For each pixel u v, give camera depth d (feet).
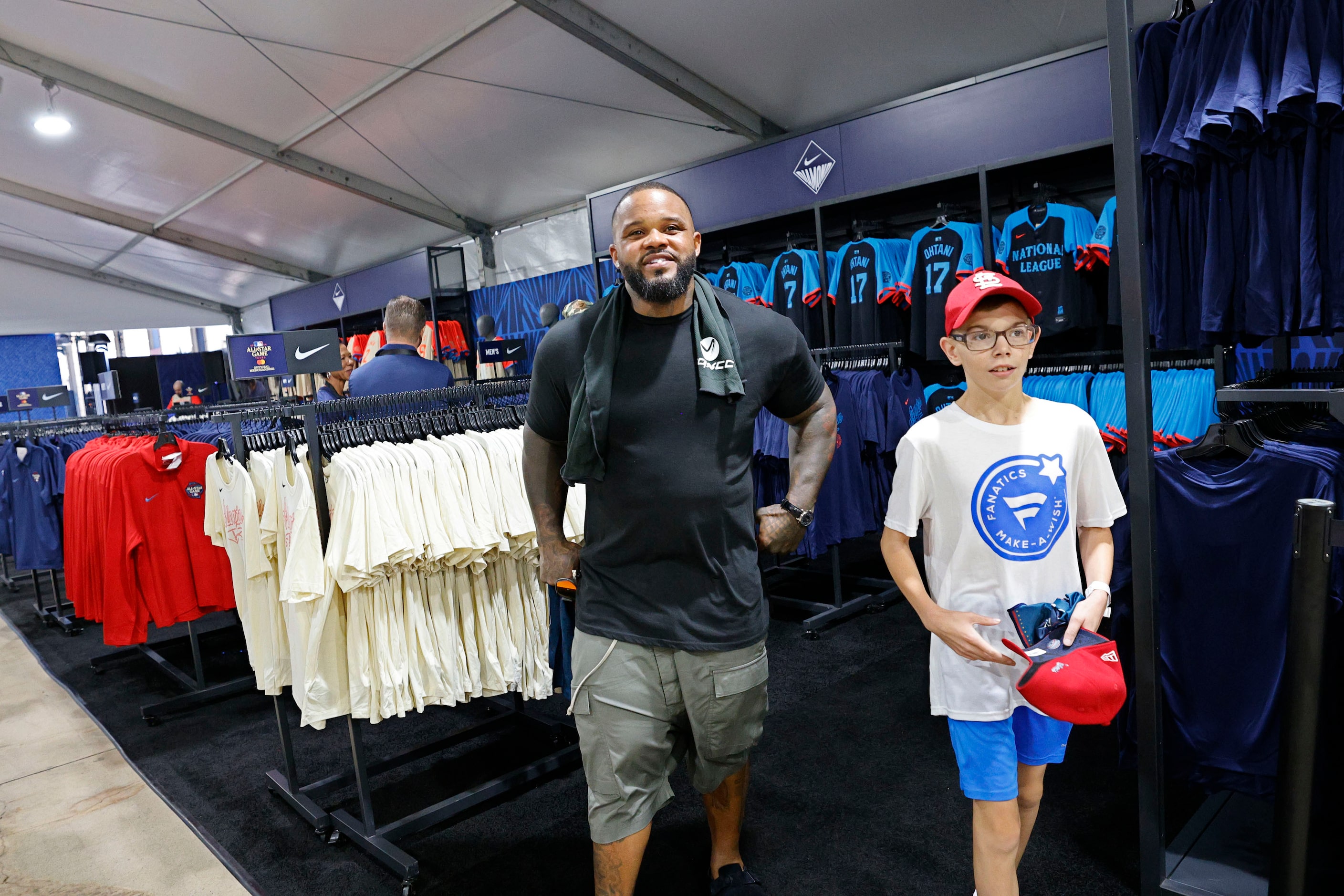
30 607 19.01
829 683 10.93
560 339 5.66
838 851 7.14
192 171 26.86
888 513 5.29
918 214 15.71
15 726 11.70
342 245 33.06
